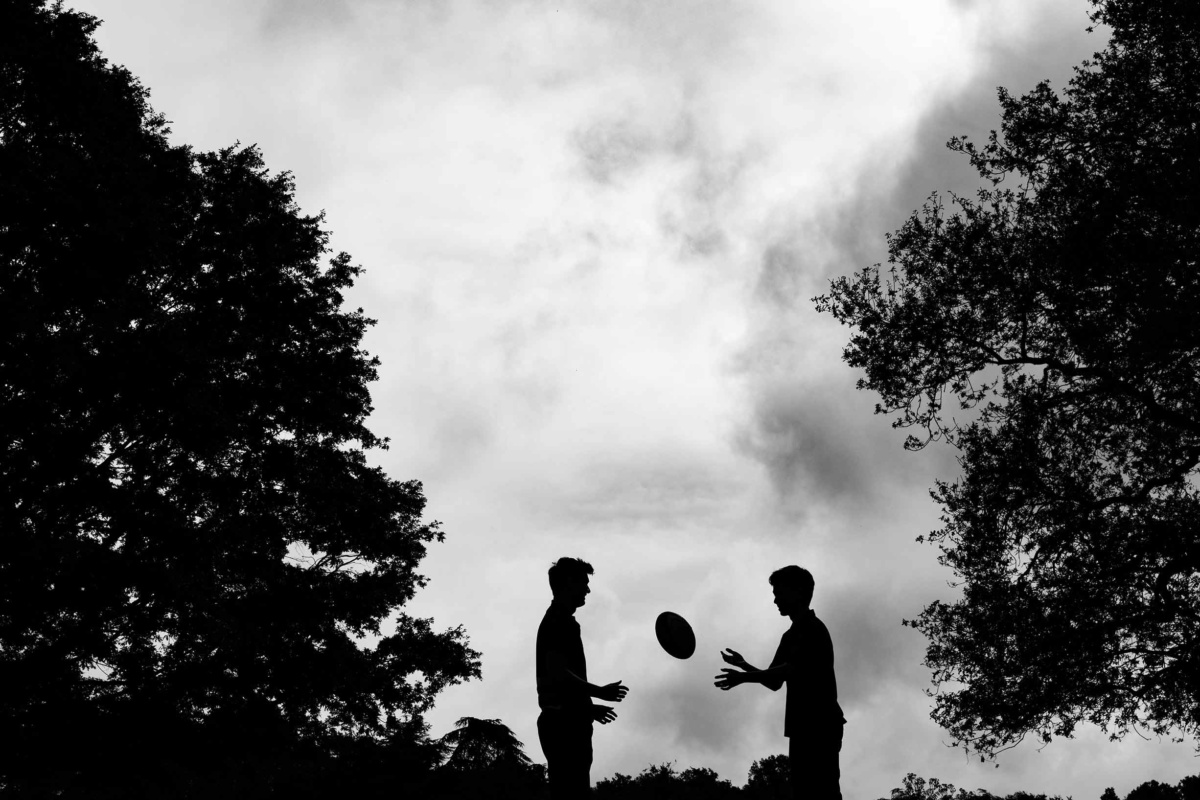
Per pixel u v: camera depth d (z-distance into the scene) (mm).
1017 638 21297
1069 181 20859
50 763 22562
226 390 29062
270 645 28500
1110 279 19891
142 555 24828
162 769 21797
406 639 32188
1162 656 20656
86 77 27312
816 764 7535
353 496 32344
